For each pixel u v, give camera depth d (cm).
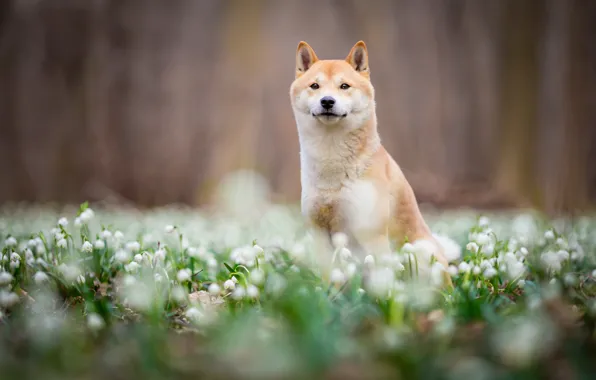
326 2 2714
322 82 559
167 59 2512
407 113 2625
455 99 2528
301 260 570
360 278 478
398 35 2656
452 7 2525
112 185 2400
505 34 2012
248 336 350
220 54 2441
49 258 565
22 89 2369
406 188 575
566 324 381
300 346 326
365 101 558
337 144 545
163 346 342
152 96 2500
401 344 335
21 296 492
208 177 2344
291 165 2531
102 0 2442
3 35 2350
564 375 309
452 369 305
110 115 2444
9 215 1419
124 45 2488
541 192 1806
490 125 2377
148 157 2459
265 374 304
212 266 553
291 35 2689
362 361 325
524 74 1909
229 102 2383
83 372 319
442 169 2525
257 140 2480
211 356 338
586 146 1856
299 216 1250
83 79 2417
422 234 575
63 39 2405
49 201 2283
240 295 441
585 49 1855
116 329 393
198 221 1139
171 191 2430
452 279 560
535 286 476
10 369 318
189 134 2459
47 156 2361
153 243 705
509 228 948
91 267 555
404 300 414
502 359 315
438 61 2564
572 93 1836
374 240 540
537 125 1889
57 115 2386
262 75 2423
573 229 798
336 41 2722
